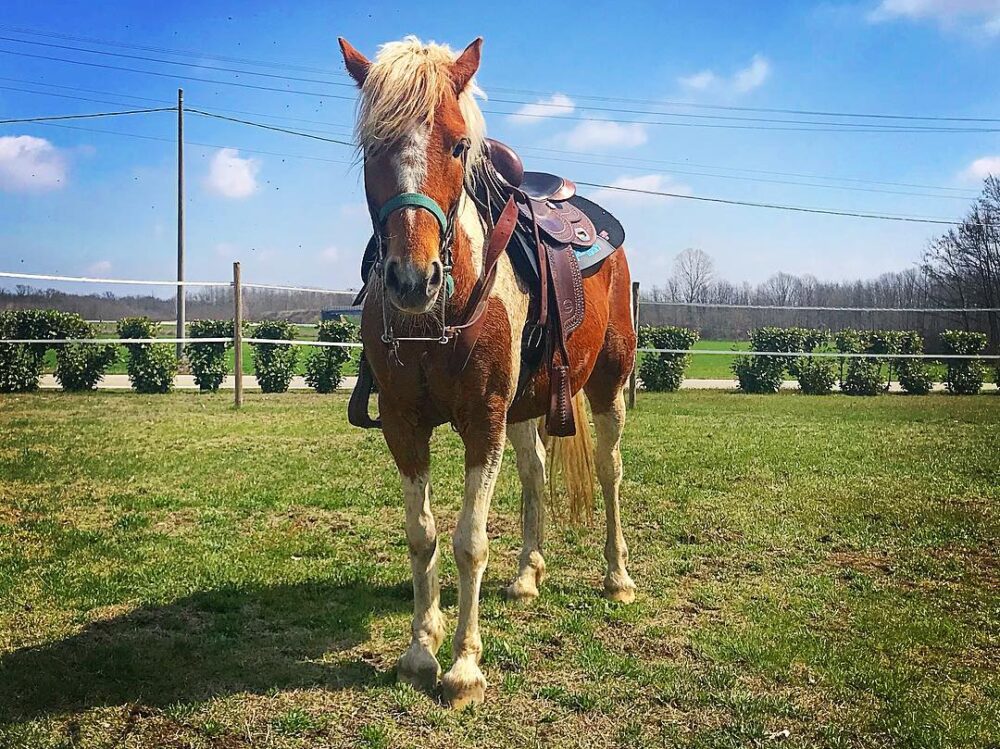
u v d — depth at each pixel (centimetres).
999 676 323
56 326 1473
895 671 323
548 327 330
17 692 289
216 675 308
